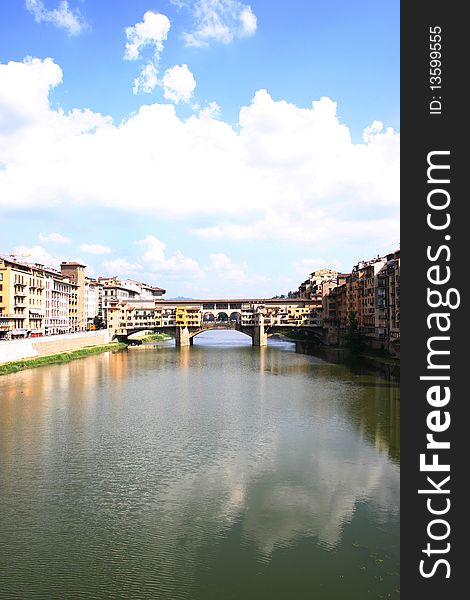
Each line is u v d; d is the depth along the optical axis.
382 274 121.88
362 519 31.70
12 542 29.22
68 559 27.42
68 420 57.47
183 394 74.56
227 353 146.25
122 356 134.75
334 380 87.00
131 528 30.84
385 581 25.20
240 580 25.38
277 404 66.38
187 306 184.00
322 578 25.44
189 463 42.38
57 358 114.81
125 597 24.12
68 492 36.25
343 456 43.81
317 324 187.62
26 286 125.06
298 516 32.22
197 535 29.91
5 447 46.94
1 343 96.88
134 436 50.62
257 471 40.31
